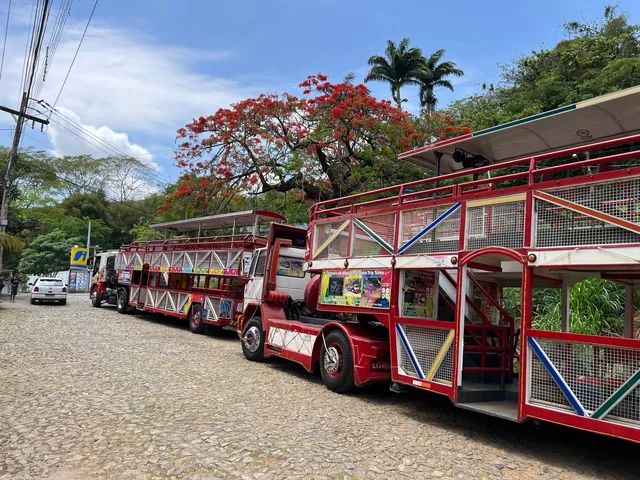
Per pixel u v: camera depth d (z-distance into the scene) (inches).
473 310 306.5
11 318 679.7
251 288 458.6
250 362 427.2
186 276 673.6
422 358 273.7
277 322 407.2
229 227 667.4
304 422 253.9
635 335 366.3
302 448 213.5
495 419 282.4
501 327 296.2
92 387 303.4
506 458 216.4
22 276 1884.8
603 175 203.8
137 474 178.9
